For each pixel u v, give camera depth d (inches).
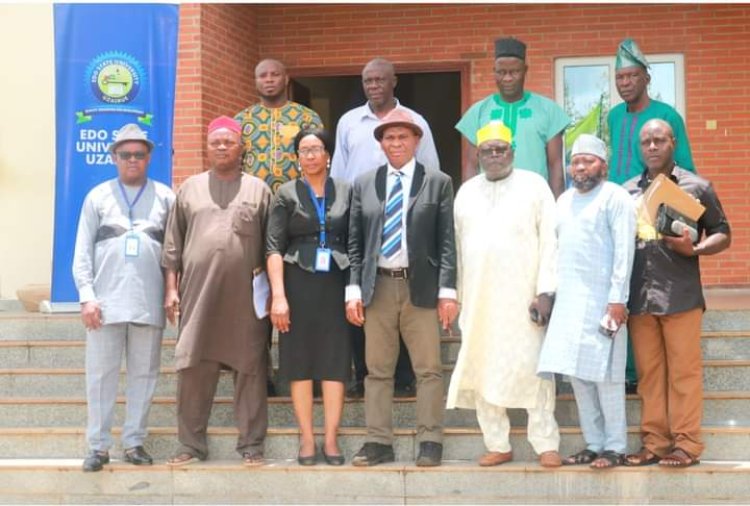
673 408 225.6
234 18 395.2
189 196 241.0
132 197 243.4
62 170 305.3
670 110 254.2
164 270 244.5
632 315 226.1
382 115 258.2
